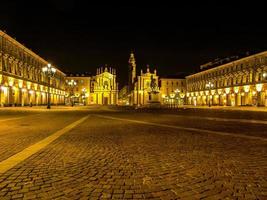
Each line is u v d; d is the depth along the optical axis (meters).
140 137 11.97
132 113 35.31
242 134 12.95
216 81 91.12
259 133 13.34
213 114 33.19
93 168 6.69
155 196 4.84
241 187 5.29
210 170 6.50
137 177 5.94
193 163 7.18
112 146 9.70
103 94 119.69
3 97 54.78
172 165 6.97
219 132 13.74
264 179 5.79
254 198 4.75
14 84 60.19
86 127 16.28
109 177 5.93
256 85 67.31
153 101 79.38
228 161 7.40
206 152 8.62
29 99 70.69
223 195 4.88
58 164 7.07
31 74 72.88
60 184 5.46
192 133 13.35
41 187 5.29
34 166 6.84
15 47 61.81
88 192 5.03
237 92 76.94
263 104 65.38
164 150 8.97
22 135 12.50
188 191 5.08
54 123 18.95
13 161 7.35
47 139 11.28
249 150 8.95
